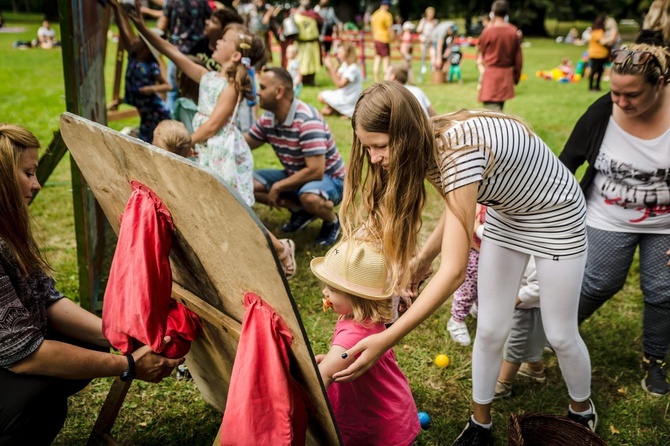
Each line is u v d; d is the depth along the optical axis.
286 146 4.64
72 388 2.22
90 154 2.00
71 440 2.68
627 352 3.46
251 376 1.66
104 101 5.27
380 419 2.20
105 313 1.94
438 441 2.76
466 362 3.35
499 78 9.27
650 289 2.99
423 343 3.52
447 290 1.88
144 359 2.17
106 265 4.34
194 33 5.94
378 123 1.85
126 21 5.30
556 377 3.27
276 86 4.38
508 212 2.30
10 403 1.96
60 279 4.07
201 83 4.09
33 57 16.09
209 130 3.92
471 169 1.92
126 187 1.96
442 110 10.12
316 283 4.15
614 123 2.78
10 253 2.00
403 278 2.11
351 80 9.05
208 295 1.99
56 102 9.88
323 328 3.61
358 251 2.03
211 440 2.71
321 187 4.60
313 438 2.08
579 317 3.18
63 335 2.39
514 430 2.29
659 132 2.67
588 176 2.94
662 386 3.10
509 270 2.40
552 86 13.57
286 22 12.71
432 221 5.32
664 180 2.76
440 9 33.69
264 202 4.96
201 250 1.78
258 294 1.67
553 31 37.12
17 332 1.88
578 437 2.39
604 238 2.96
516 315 2.87
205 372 2.51
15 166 1.95
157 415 2.86
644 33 3.57
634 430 2.87
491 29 9.12
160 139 3.46
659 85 2.46
